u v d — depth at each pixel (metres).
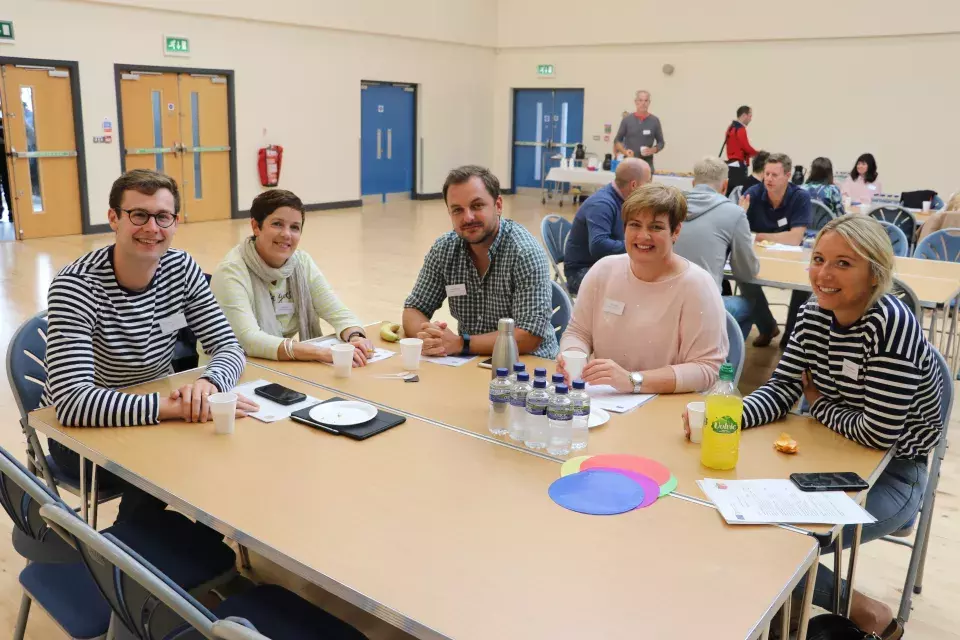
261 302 2.76
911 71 10.29
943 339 4.83
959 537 2.79
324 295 2.91
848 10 10.54
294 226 2.70
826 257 1.80
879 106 10.59
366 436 1.86
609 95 12.68
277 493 1.58
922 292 3.63
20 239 8.39
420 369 2.41
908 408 1.78
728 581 1.29
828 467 1.72
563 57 13.02
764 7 11.12
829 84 10.88
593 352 2.51
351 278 6.85
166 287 2.22
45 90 8.38
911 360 1.76
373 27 11.52
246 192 10.55
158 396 1.97
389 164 12.66
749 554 1.38
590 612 1.20
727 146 9.89
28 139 8.30
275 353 2.49
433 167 13.14
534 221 10.79
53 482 2.22
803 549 1.40
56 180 8.62
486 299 2.75
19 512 1.62
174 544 1.86
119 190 2.01
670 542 1.41
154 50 9.22
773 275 3.93
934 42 10.08
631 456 1.78
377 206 12.20
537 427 1.83
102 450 1.78
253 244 2.75
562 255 4.96
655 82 12.22
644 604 1.22
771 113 11.38
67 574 1.72
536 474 1.68
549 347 2.80
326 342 2.67
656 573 1.31
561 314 3.00
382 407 2.07
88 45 8.62
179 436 1.86
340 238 9.05
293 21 10.52
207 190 10.12
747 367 4.60
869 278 1.78
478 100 13.62
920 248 4.89
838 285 1.80
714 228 3.79
